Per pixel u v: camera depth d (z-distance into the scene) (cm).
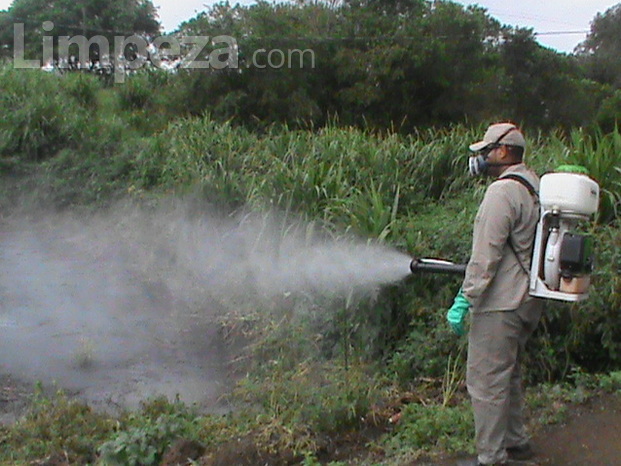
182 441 498
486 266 394
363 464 465
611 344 578
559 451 459
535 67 2677
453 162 962
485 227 397
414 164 987
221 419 568
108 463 478
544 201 396
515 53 2670
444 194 935
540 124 2631
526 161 831
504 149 417
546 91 2684
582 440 473
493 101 2456
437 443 479
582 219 399
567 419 505
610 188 689
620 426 488
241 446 495
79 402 632
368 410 534
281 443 498
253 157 1195
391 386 606
